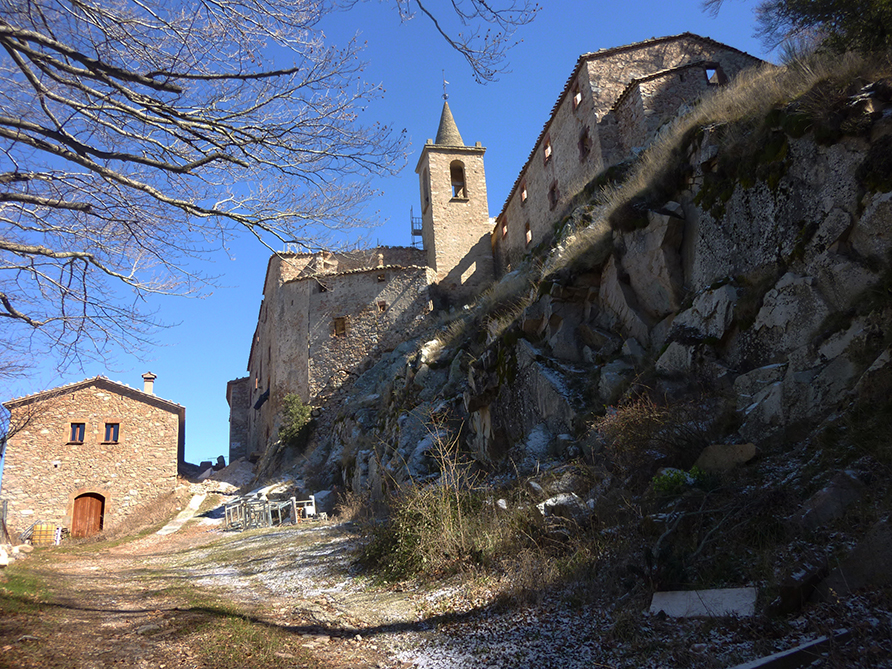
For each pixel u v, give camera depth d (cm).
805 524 424
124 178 625
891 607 330
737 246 819
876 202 615
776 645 335
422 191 3366
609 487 667
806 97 743
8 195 619
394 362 2594
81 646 443
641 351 948
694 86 1688
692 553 461
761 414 623
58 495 2531
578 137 1955
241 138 675
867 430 472
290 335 2961
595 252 1130
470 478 1052
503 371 1200
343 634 509
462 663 414
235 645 453
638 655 371
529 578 536
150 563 1131
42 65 577
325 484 2156
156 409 2762
